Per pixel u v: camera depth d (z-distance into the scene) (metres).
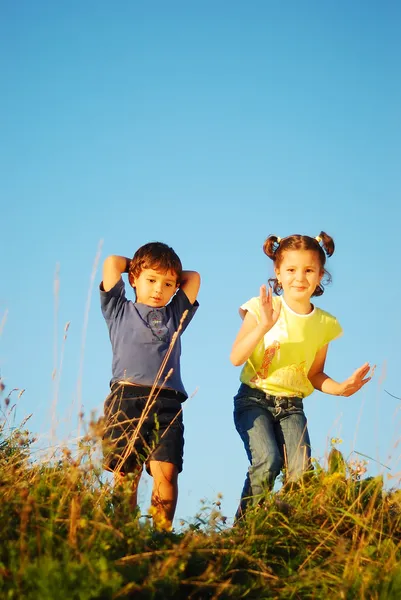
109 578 3.36
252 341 5.44
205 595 3.80
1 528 3.80
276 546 4.29
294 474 5.14
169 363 5.49
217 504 4.53
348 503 4.74
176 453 5.18
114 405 5.30
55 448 4.49
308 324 5.83
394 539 4.51
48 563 3.37
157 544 4.04
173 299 5.87
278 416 5.58
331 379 5.88
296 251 5.88
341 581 3.89
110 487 4.36
